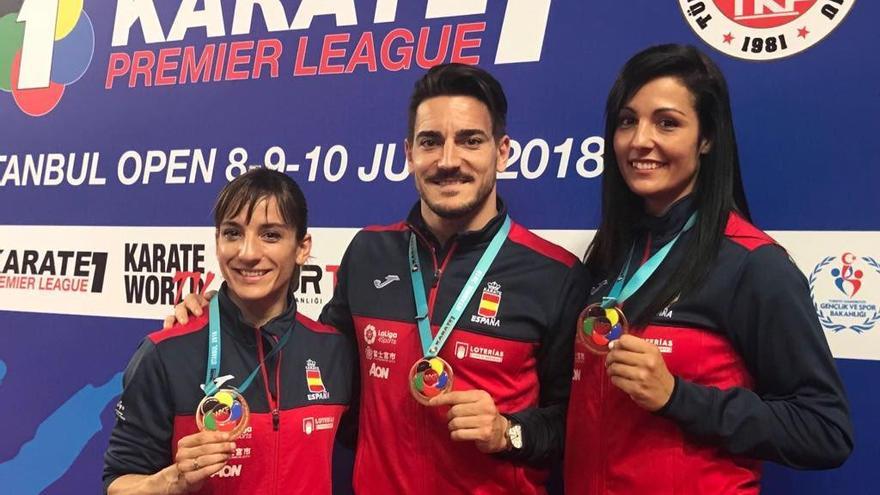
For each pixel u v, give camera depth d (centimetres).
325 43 186
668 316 116
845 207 146
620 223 130
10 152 223
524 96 167
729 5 153
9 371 221
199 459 115
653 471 114
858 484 146
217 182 197
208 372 129
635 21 159
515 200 169
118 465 128
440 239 138
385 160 179
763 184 152
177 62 202
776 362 110
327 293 184
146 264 204
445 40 174
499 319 133
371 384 139
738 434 108
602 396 121
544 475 138
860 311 145
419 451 132
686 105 115
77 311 213
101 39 212
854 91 145
